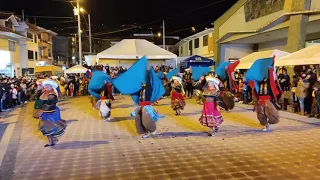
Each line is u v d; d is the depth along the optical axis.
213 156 5.54
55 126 6.49
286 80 11.32
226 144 6.38
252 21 18.12
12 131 8.43
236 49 22.36
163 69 19.73
